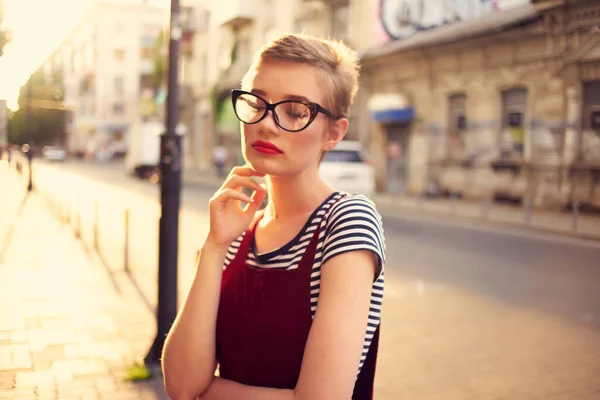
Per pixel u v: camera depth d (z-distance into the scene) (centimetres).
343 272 116
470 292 743
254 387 123
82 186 2745
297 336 123
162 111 5028
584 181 1602
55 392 412
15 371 450
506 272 867
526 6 1852
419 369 481
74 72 7712
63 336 539
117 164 5994
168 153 492
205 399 129
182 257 962
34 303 656
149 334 549
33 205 1828
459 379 460
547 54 1680
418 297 715
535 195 1731
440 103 2059
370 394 133
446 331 582
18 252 980
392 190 2275
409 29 2197
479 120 1916
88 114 7056
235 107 132
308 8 2667
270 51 129
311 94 126
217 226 128
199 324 126
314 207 133
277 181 134
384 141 2312
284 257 127
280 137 126
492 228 1370
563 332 584
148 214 1622
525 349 532
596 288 771
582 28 1575
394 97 2203
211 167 3809
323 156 136
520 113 1806
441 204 1883
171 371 129
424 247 1089
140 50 6575
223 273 135
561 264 936
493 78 1858
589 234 1215
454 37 1883
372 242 119
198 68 3991
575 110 1620
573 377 466
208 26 3791
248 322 126
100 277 801
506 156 1847
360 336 114
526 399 424
